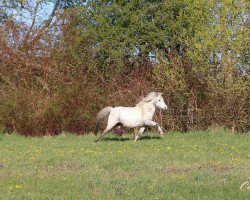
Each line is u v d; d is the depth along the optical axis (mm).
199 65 27781
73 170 14773
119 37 31969
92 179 12898
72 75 30828
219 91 27750
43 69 30625
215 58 27594
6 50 30844
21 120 28891
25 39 31391
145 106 23562
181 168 15195
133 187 11789
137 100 29453
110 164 15648
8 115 28906
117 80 30500
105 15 32344
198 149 19922
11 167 15398
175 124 29188
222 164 16109
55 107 29078
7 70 30703
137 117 23344
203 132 25625
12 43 31188
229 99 27922
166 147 20531
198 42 27906
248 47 27016
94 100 29766
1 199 10508
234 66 27297
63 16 31969
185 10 30422
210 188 11625
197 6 27812
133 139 24172
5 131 29078
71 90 29547
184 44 30078
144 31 31828
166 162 16359
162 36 31094
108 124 23688
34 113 29000
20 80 30719
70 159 17016
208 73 27812
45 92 30234
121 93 29844
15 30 31359
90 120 29547
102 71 31641
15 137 26125
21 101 29047
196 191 11336
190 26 28781
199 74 28156
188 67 28953
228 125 28203
